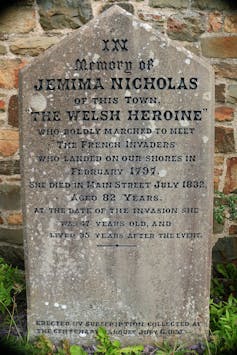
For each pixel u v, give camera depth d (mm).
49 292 2830
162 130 2619
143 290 2828
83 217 2730
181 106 2588
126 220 2734
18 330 2973
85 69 2555
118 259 2787
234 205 3551
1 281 3467
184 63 2541
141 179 2682
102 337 2834
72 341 2898
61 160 2658
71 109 2600
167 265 2789
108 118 2609
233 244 3842
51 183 2688
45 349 2785
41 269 2799
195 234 2744
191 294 2824
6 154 3795
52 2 3568
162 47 2527
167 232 2746
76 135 2629
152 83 2566
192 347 2834
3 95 3707
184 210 2713
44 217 2730
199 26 3568
